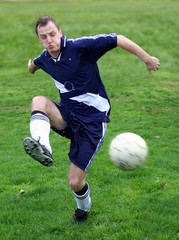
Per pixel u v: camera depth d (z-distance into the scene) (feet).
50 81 100.89
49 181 39.24
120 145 25.04
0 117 70.08
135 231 27.22
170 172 40.06
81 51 25.07
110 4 272.72
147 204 31.53
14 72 114.11
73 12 217.15
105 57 123.75
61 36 25.34
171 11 222.48
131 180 37.60
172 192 33.96
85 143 26.18
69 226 28.81
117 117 66.23
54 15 201.98
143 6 256.11
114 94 83.15
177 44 142.92
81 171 26.27
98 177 38.81
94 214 30.78
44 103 26.00
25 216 31.07
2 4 276.41
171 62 122.52
